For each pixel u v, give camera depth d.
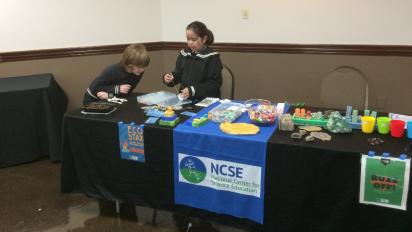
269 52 3.62
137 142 1.95
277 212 1.77
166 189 2.00
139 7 3.82
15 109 2.85
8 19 3.29
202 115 2.04
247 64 3.75
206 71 2.45
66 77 3.64
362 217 1.61
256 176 1.74
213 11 3.72
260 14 3.55
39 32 3.43
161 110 2.11
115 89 2.41
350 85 2.59
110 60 3.80
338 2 3.26
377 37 3.23
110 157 2.08
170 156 1.90
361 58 3.32
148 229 2.12
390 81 3.30
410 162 1.43
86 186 2.25
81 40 3.63
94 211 2.32
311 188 1.66
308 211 1.71
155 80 4.12
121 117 2.04
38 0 3.36
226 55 3.80
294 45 3.50
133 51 2.33
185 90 2.30
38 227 2.17
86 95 2.48
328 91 2.66
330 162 1.58
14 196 2.52
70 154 2.21
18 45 3.38
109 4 3.67
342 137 1.70
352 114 1.91
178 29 3.93
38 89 2.89
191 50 2.52
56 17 3.47
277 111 2.02
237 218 1.90
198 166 1.84
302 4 3.38
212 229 2.11
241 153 1.72
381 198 1.53
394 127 1.66
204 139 1.77
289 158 1.64
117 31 3.77
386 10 3.13
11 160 2.96
